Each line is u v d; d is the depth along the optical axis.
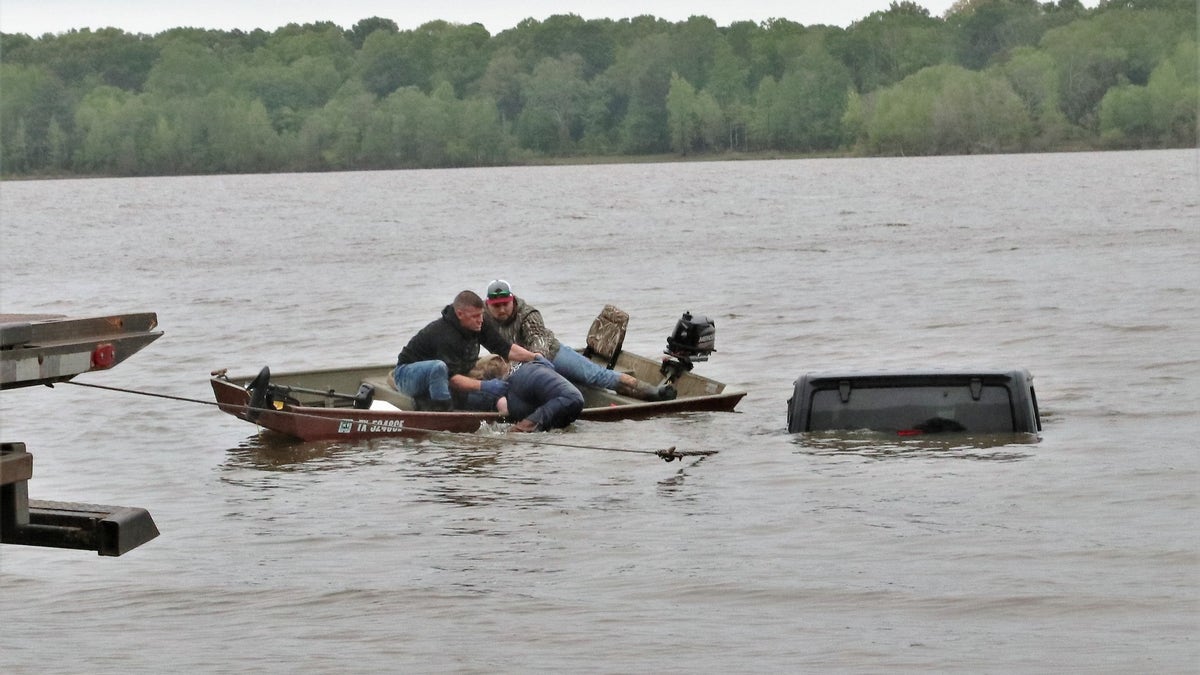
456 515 14.54
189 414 21.38
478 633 10.74
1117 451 16.44
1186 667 9.59
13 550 13.59
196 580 12.36
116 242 73.88
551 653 10.24
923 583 11.68
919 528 13.36
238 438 19.36
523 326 20.41
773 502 14.55
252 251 64.12
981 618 10.77
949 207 85.12
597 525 13.94
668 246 59.81
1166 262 44.31
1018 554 12.42
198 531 14.20
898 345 27.62
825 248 55.81
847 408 17.23
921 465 15.82
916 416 17.08
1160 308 31.91
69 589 12.22
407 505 15.05
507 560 12.77
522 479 16.12
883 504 14.27
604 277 45.72
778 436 18.00
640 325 32.72
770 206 94.31
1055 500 14.25
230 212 106.50
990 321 30.69
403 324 34.03
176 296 43.28
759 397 21.83
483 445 18.12
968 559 12.31
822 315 32.94
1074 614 10.80
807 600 11.34
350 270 51.69
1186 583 11.47
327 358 28.39
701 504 14.62
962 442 16.77
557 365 20.33
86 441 19.36
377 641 10.63
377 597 11.74
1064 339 27.48
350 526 14.20
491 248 61.69
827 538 13.12
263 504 15.35
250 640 10.73
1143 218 68.56
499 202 112.50
